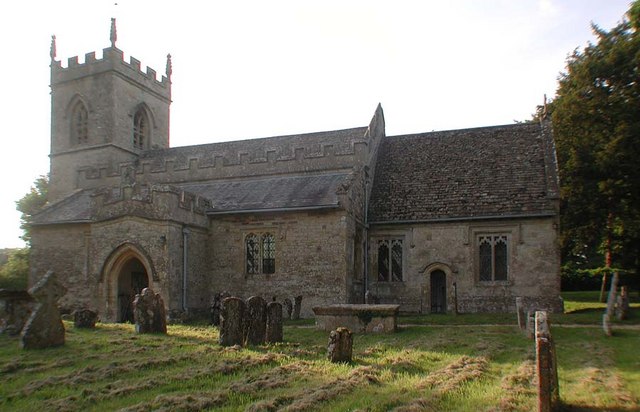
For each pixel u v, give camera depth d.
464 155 33.59
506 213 28.72
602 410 9.60
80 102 40.81
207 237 30.42
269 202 29.81
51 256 32.91
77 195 36.59
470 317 25.97
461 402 9.93
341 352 14.12
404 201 31.53
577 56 34.34
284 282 28.75
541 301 27.94
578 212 34.12
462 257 29.45
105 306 27.89
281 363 13.91
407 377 12.22
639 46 30.83
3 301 19.11
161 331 19.72
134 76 41.50
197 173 34.69
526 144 32.84
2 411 9.67
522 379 11.87
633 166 30.98
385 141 37.28
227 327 16.73
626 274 36.00
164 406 9.64
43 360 14.02
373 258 31.19
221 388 11.06
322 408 9.51
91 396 10.38
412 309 30.00
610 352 15.60
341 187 27.94
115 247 27.89
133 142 41.34
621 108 31.22
